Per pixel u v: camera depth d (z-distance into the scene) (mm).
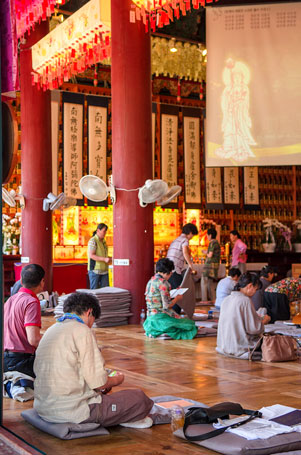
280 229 17375
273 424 3852
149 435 3965
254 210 17328
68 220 15547
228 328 6801
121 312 9750
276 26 10188
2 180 4195
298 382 5504
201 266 14234
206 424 3957
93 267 11141
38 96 12711
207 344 7758
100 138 14656
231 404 4098
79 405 3941
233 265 13844
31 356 5086
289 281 8602
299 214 18172
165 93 17297
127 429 4098
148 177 10102
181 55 15281
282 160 10234
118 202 10062
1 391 4098
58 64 11297
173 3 8430
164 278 8406
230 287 10266
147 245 10047
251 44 10234
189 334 8211
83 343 3928
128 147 10000
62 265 13820
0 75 4227
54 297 12273
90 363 3902
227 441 3600
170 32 14930
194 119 16047
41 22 12703
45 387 3977
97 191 10086
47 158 12805
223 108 10312
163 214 16422
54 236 15406
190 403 4652
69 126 14422
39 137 12711
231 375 5828
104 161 14695
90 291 9664
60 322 4074
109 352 7180
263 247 17297
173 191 10195
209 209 16656
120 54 10008
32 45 12656
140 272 9961
